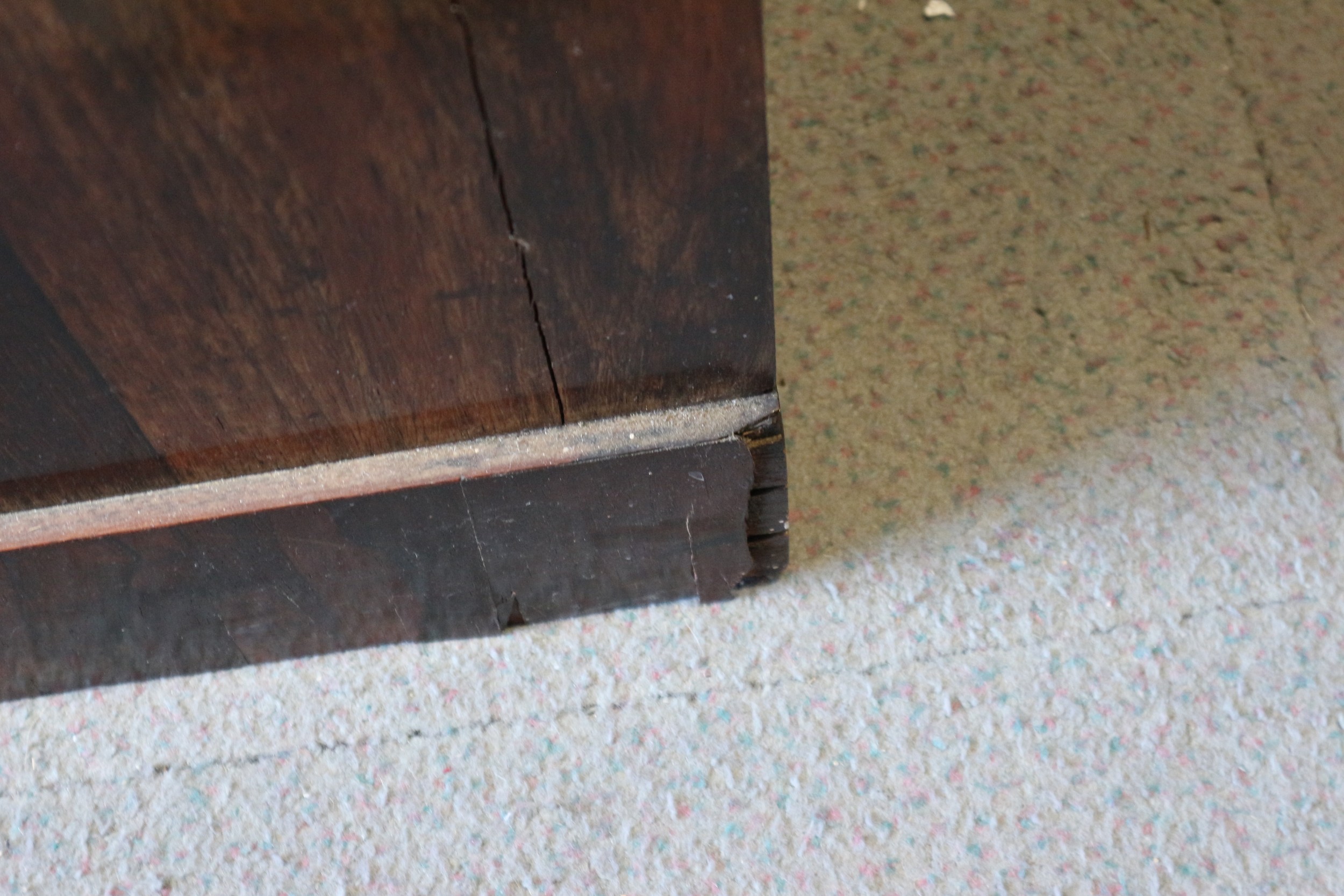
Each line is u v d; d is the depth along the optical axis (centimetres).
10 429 66
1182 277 96
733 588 85
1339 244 96
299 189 54
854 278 97
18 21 45
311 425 70
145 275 57
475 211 56
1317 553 85
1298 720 80
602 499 74
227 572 77
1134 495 88
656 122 53
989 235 98
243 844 80
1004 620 84
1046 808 78
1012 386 92
